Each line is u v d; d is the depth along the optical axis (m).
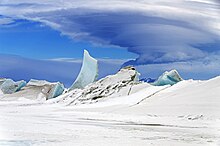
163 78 111.81
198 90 72.94
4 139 27.02
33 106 110.69
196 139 30.89
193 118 54.75
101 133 33.75
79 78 129.75
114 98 98.62
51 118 59.84
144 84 106.06
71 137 29.19
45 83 167.38
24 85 168.12
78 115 68.44
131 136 31.95
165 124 49.78
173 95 76.88
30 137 28.42
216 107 58.38
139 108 69.25
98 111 75.56
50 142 25.75
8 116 62.25
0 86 167.50
